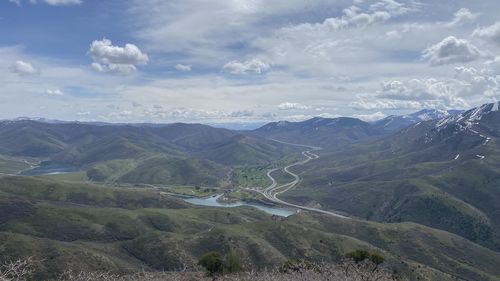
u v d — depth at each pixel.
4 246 127.44
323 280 28.78
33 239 135.88
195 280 34.59
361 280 29.64
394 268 145.62
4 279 19.22
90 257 129.62
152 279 29.80
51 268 116.75
